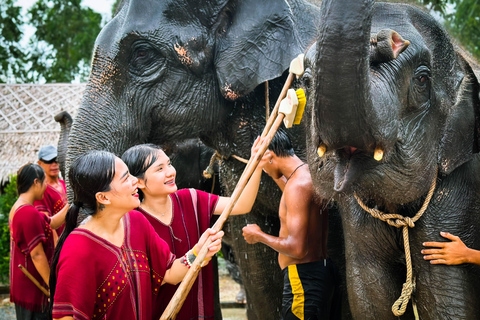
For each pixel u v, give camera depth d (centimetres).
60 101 1166
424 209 257
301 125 370
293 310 317
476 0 1014
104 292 233
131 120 356
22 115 1126
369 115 199
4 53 2333
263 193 381
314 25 373
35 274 442
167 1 355
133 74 358
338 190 222
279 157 320
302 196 308
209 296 290
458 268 256
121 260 238
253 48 358
